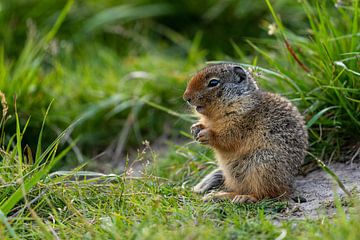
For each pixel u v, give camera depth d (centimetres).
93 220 835
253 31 1672
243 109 985
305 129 1006
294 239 722
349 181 995
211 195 933
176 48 1702
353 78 1089
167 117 1414
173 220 806
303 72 1177
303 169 1085
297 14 1534
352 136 1120
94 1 1748
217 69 1029
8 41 1631
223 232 740
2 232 768
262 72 1167
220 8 1709
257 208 863
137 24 1761
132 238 739
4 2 1689
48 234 768
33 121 1309
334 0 1216
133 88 1452
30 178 899
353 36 1114
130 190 938
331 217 816
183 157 1178
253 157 956
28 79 1321
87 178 1163
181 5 1748
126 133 1362
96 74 1535
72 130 1346
